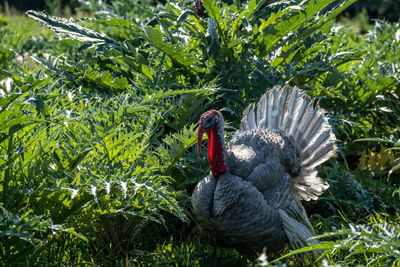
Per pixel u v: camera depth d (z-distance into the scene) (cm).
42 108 505
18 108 485
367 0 2088
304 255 592
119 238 609
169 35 757
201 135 539
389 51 992
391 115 892
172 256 592
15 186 498
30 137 512
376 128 870
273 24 782
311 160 627
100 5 1259
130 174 519
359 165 840
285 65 789
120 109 548
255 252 597
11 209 497
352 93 841
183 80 750
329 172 800
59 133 561
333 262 574
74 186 485
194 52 781
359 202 740
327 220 702
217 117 534
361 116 840
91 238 603
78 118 564
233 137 634
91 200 516
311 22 782
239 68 738
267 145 587
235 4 870
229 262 611
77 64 777
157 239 651
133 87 716
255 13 878
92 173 504
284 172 593
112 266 589
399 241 429
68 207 506
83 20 779
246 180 545
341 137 836
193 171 639
